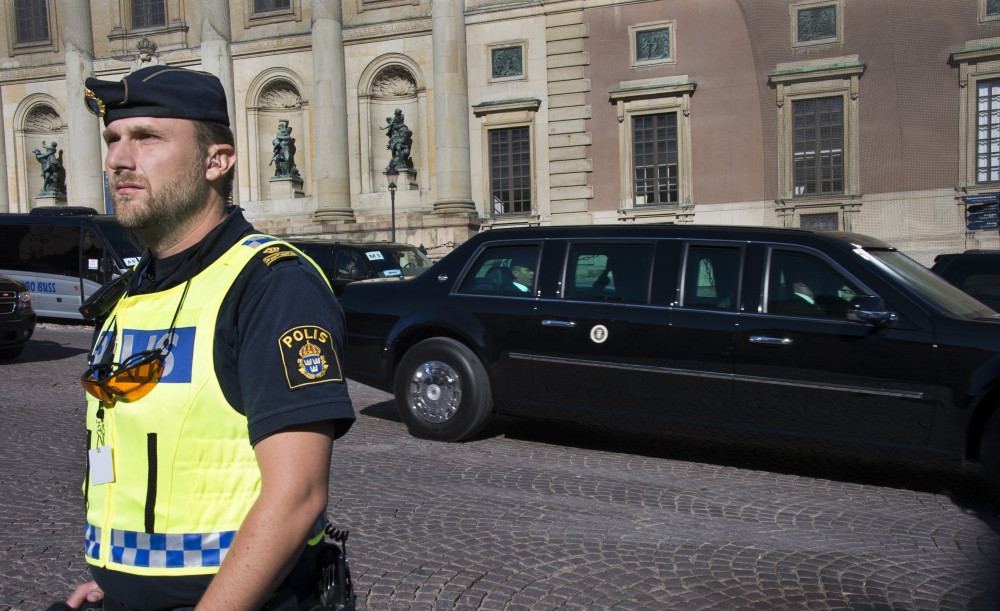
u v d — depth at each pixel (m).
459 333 7.48
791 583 4.39
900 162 25.95
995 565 4.68
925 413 5.73
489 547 4.88
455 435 7.49
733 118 28.42
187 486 1.70
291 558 1.58
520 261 7.46
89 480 1.83
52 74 37.53
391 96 33.91
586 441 7.69
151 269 1.97
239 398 1.72
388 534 5.08
